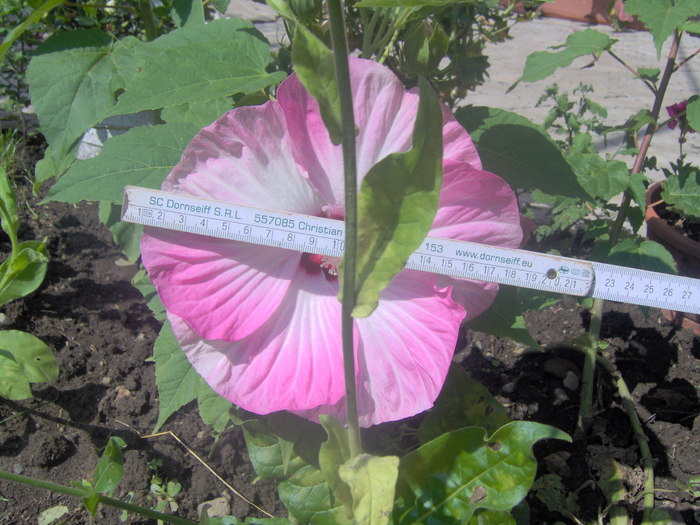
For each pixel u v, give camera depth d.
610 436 0.47
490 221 0.30
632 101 1.04
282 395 0.29
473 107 0.40
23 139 0.70
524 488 0.29
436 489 0.30
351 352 0.22
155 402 0.48
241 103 0.37
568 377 0.50
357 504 0.23
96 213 0.65
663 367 0.53
